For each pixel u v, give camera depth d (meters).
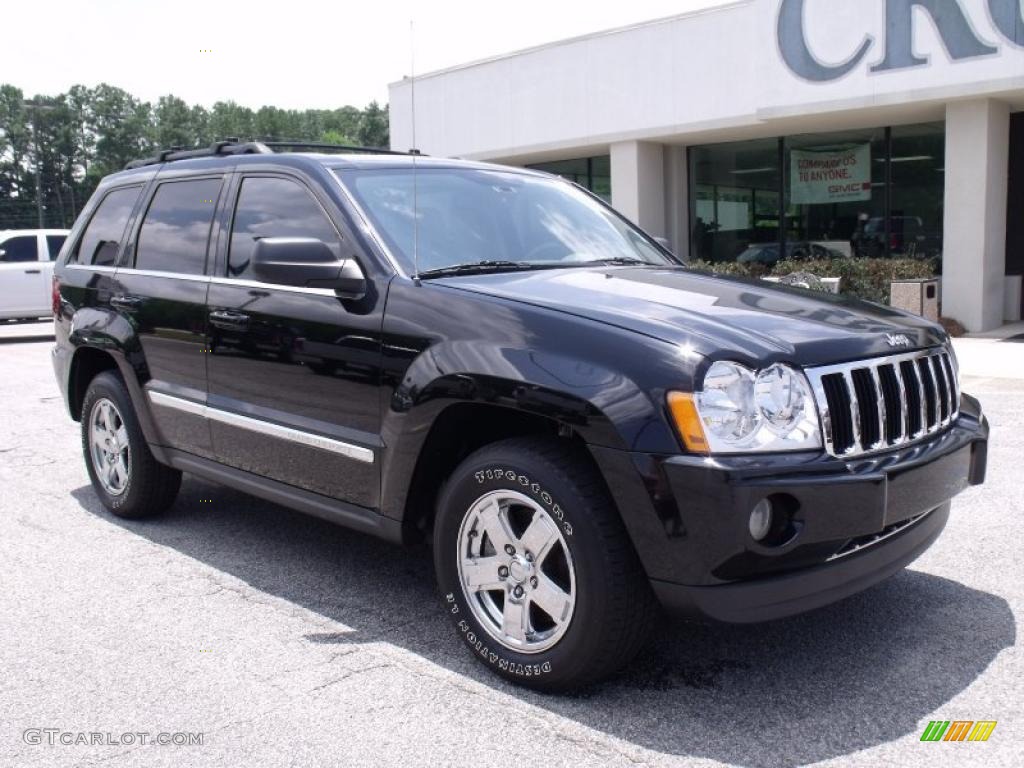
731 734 2.94
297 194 4.21
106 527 5.26
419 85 20.78
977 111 13.44
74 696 3.25
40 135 101.12
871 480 2.94
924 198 15.83
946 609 3.87
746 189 18.00
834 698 3.17
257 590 4.26
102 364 5.63
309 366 3.91
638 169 17.78
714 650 3.55
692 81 16.56
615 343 3.02
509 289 3.50
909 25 13.28
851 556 3.07
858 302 3.85
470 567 3.38
